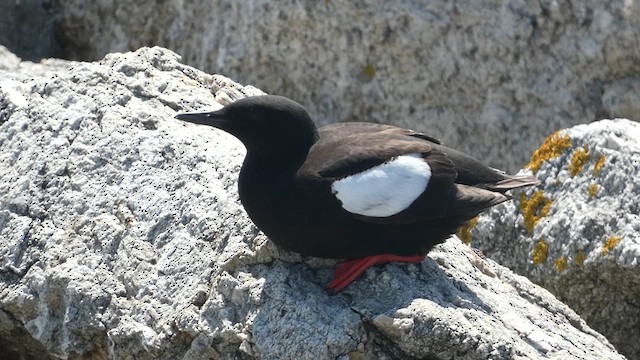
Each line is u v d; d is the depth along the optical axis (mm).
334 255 10031
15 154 11312
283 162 9938
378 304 9703
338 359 9367
